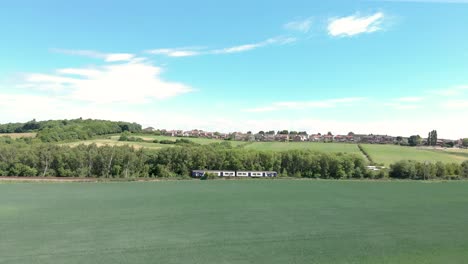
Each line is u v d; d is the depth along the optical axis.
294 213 86.69
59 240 63.56
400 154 196.38
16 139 175.75
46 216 79.88
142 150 154.88
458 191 124.06
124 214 82.69
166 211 86.38
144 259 55.53
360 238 67.38
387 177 159.12
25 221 75.56
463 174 163.00
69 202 95.38
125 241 63.50
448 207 95.56
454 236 69.06
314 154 164.62
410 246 62.94
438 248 62.00
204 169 156.50
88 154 145.50
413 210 91.50
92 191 113.81
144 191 115.50
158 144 196.62
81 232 68.38
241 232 69.94
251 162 160.00
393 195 114.38
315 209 91.44
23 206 89.62
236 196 108.50
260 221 78.56
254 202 99.25
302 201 101.94
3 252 57.41
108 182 135.12
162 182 138.38
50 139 181.50
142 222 76.00
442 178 160.38
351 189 126.38
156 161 154.38
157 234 67.81
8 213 82.19
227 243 63.31
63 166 142.38
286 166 162.12
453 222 79.56
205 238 65.94
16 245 60.69
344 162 159.25
